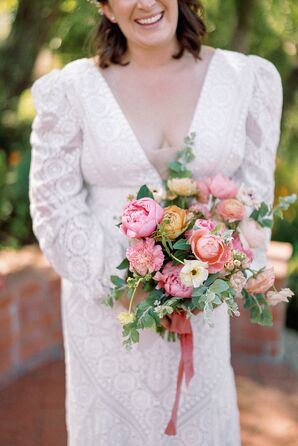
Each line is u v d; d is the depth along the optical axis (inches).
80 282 83.3
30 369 152.0
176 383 86.5
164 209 74.1
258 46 252.4
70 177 86.0
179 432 87.3
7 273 156.3
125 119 85.0
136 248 71.8
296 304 181.6
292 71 256.2
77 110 86.0
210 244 67.6
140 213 71.1
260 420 134.9
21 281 151.5
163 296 72.6
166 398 86.8
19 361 151.3
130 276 79.7
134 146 83.7
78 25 240.1
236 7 222.2
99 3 86.2
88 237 83.6
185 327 76.2
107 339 86.2
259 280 74.1
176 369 86.4
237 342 163.2
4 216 206.5
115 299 80.0
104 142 84.0
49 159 85.9
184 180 78.4
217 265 68.4
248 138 87.1
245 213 78.2
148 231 71.3
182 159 83.0
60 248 84.4
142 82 86.6
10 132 241.8
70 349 89.1
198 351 85.6
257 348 161.5
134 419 87.6
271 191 87.1
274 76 88.1
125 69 87.6
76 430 89.7
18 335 149.9
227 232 69.4
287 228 228.4
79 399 89.0
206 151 83.9
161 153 84.1
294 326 184.1
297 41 251.9
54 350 159.3
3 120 242.1
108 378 87.0
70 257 83.5
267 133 87.0
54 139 86.3
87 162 85.4
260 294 77.4
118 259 83.3
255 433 130.2
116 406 87.4
